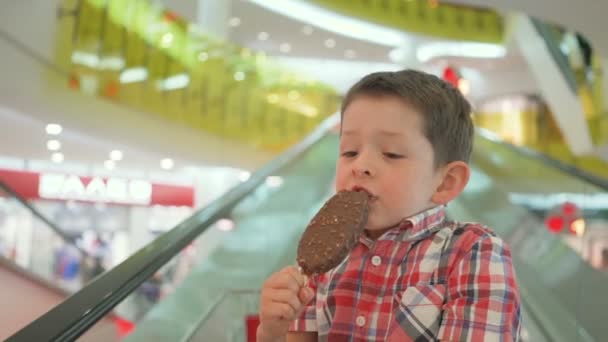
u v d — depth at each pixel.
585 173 5.95
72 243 7.12
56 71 9.23
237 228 4.88
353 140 1.12
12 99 8.57
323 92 15.05
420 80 1.15
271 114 13.83
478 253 1.07
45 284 6.57
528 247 5.26
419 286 1.08
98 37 10.08
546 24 13.31
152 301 3.27
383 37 15.62
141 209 15.45
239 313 3.36
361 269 1.15
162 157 11.88
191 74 12.23
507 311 1.03
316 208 6.30
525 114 17.45
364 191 1.09
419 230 1.12
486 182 6.62
